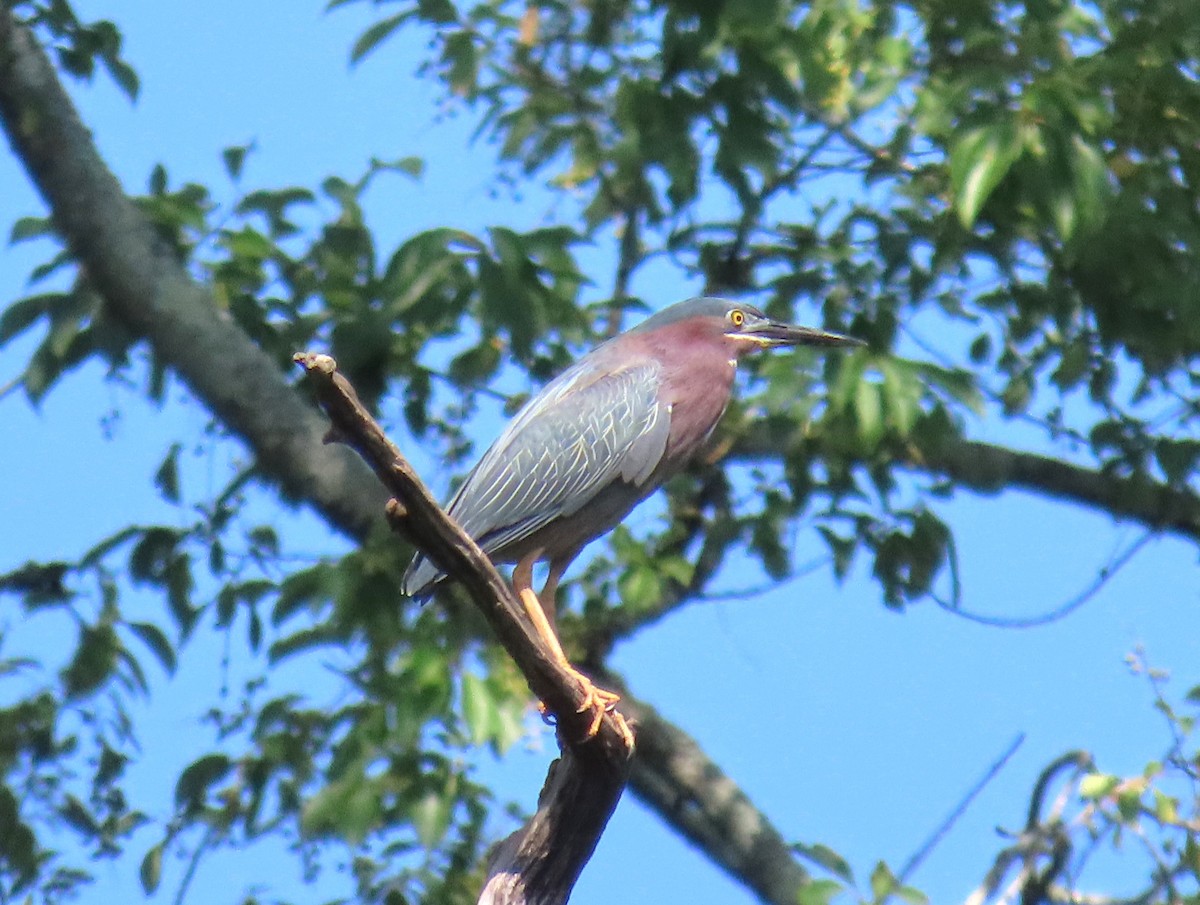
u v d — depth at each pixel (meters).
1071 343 13.09
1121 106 12.04
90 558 12.70
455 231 11.40
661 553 13.22
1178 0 12.02
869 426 11.50
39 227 12.52
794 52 11.95
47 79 12.52
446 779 11.53
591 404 10.80
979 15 12.21
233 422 12.34
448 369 12.26
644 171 13.46
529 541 10.72
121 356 12.62
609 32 13.12
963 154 10.97
